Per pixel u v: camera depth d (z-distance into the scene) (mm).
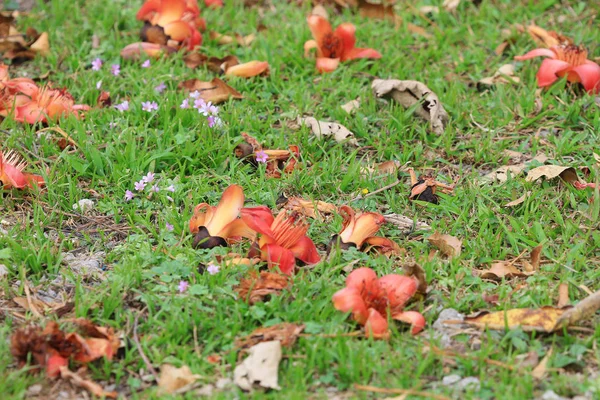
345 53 7477
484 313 4602
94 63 7238
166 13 7531
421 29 8062
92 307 4699
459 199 5820
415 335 4520
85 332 4375
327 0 8602
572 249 5156
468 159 6398
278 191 5848
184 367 4223
